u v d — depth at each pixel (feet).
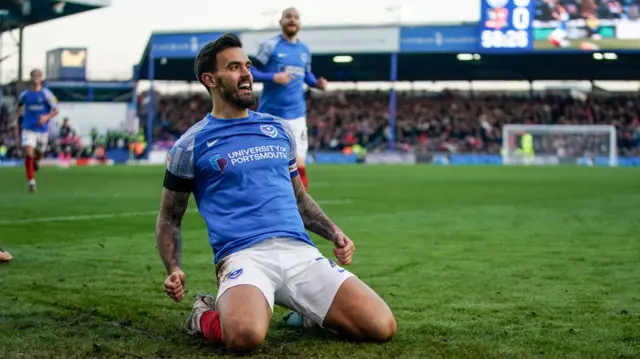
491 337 10.97
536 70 151.33
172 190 11.37
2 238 22.30
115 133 135.64
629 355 9.99
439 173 77.10
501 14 124.88
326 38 132.46
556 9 122.93
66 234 23.57
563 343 10.61
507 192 46.55
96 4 127.03
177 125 158.30
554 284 15.61
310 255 10.87
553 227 26.96
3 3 125.59
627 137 139.23
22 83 136.36
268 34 132.36
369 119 151.84
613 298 14.10
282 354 9.93
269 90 31.35
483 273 16.98
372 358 9.76
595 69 148.66
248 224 10.92
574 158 122.72
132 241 22.00
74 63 155.74
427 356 9.86
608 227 27.07
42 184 52.44
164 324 11.64
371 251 20.59
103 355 9.81
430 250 20.83
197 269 17.31
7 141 132.98
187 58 142.41
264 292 10.30
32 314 12.15
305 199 11.98
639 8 120.16
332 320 10.61
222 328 9.94
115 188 48.21
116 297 13.78
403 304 13.46
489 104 152.25
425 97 159.22
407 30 130.21
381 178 65.31
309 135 147.43
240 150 11.23
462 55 139.23
